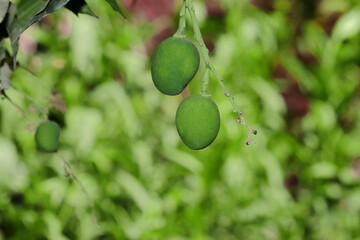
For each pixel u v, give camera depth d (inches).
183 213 106.7
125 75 112.3
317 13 140.3
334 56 115.8
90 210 100.7
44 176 105.0
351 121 121.8
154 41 131.9
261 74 115.0
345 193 114.0
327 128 114.0
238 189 110.3
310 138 118.4
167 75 38.1
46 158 101.3
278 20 121.4
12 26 39.9
